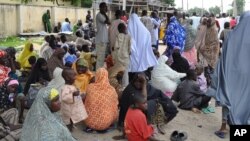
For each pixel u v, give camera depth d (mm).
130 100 6418
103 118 6422
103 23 9883
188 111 8148
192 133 6832
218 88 6652
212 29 10789
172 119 7199
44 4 27672
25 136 4371
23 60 9859
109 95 6488
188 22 12523
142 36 9398
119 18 9961
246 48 6445
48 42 10984
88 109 6461
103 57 10094
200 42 10938
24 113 6895
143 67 9453
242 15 6594
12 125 5695
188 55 11305
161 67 8469
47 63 8445
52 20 28250
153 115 6578
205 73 10641
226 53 6629
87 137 6355
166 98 6824
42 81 7508
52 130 4281
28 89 7531
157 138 6434
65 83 6258
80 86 7109
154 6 40312
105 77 6496
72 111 6199
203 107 8219
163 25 23062
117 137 6324
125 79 8633
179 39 11344
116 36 8984
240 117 6520
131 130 5480
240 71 6480
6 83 6516
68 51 11055
